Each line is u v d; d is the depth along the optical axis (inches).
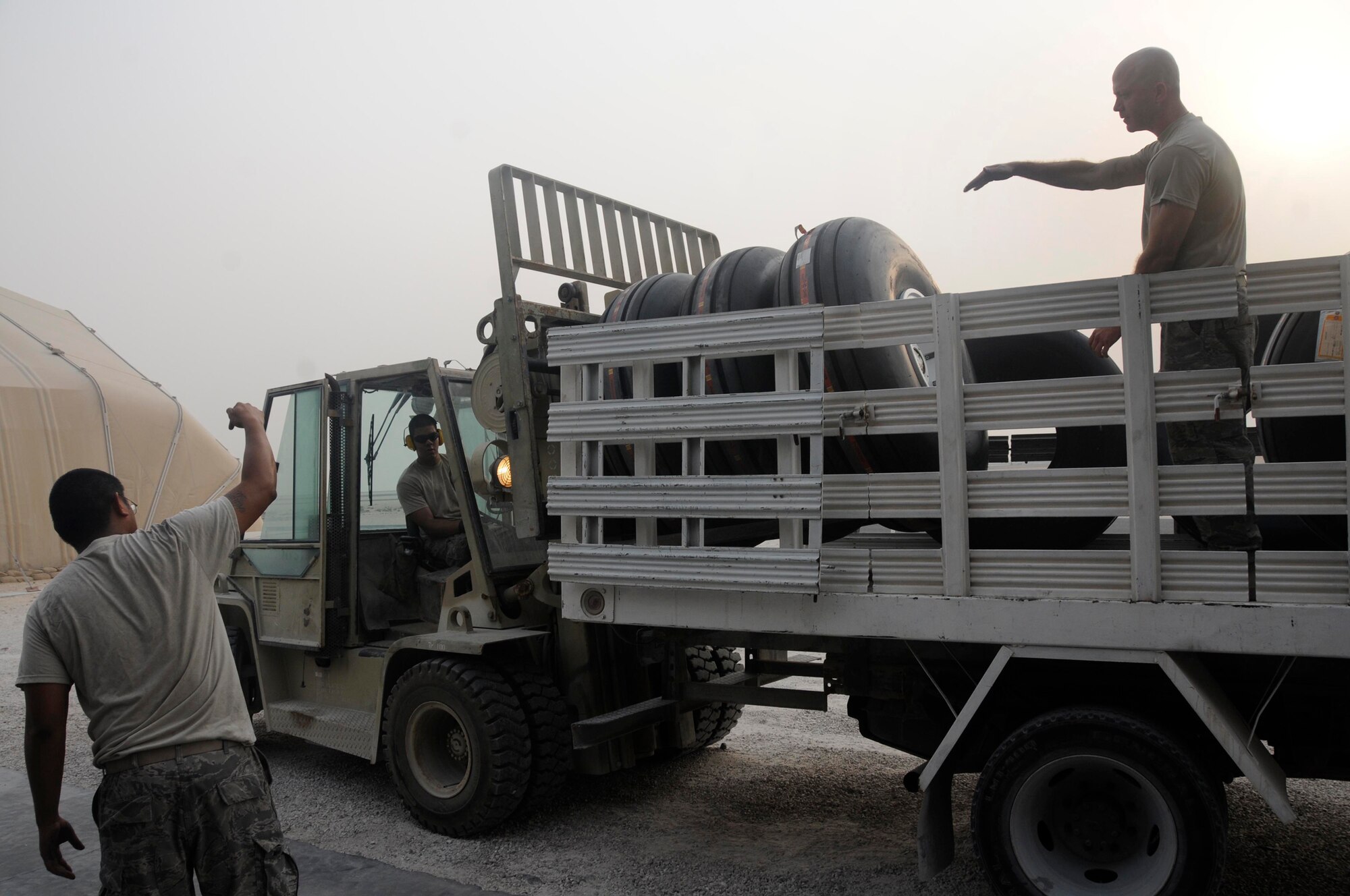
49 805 98.0
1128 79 134.3
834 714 264.2
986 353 162.6
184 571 103.0
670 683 177.9
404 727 183.0
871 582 132.5
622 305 174.6
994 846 129.7
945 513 127.5
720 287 157.5
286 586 219.0
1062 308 122.9
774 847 166.6
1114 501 120.4
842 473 148.0
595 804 193.0
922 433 134.9
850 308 134.5
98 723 97.9
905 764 215.5
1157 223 124.6
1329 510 112.2
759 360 146.1
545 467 178.9
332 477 210.1
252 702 238.8
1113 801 127.5
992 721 142.4
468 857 165.3
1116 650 120.0
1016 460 207.6
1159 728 123.0
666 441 141.9
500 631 183.8
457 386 208.1
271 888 99.0
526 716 175.9
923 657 141.6
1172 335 122.7
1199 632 115.3
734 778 208.1
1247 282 116.0
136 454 732.0
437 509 219.8
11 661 373.1
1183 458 121.7
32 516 658.8
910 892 146.0
